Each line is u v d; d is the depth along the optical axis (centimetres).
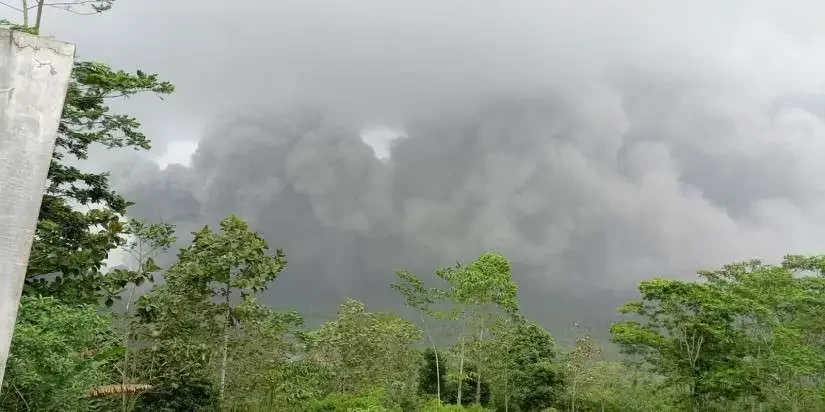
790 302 2586
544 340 3991
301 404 2347
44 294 1343
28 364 870
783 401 2419
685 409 2661
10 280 356
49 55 383
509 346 3600
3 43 369
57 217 1488
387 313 3525
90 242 1502
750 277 2805
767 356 2403
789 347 2334
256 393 2062
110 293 1547
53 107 380
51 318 930
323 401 2369
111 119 1517
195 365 1631
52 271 1402
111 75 1388
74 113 1420
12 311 355
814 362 2212
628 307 2836
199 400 1683
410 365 3516
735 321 2588
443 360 3862
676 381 2617
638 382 3444
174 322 1648
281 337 2053
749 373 2375
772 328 2420
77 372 1006
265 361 1945
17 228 360
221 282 1808
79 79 1415
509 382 3809
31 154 368
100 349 1335
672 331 2694
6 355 350
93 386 1219
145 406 1566
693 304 2627
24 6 1424
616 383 3484
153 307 1585
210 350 1714
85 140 1528
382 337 3192
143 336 1591
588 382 3522
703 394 2608
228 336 1833
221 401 1736
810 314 2564
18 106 368
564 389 3716
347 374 2891
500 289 3353
